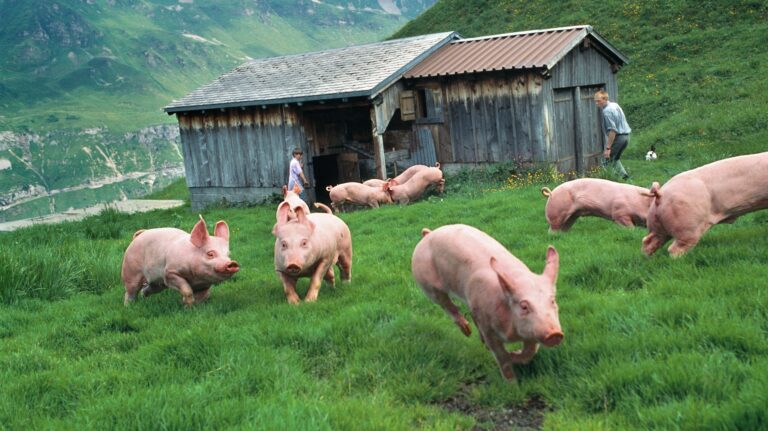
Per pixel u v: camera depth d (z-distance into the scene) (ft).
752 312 18.63
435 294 19.69
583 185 33.30
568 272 25.68
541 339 15.25
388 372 18.99
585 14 128.98
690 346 17.28
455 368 18.94
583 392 16.28
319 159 81.87
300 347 21.50
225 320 24.88
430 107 65.77
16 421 16.89
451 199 53.01
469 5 150.71
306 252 25.41
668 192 24.95
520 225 36.78
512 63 59.00
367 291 27.17
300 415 15.66
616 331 19.16
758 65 96.02
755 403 13.50
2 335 26.76
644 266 24.68
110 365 21.12
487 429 15.96
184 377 19.38
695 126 80.18
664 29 117.19
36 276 34.01
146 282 29.73
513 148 60.95
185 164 79.51
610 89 67.67
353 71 68.49
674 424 13.65
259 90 72.59
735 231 27.73
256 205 72.64
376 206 58.29
